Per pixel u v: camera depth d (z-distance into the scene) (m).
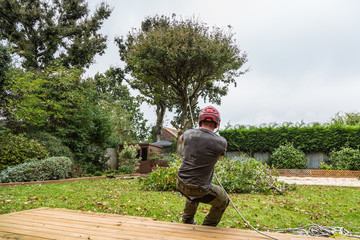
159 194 7.43
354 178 13.40
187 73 16.44
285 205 6.19
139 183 10.27
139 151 22.41
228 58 16.11
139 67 16.88
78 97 15.67
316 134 16.47
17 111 11.66
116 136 27.69
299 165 15.79
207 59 15.41
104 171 17.38
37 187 8.15
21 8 21.53
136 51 16.58
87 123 16.12
